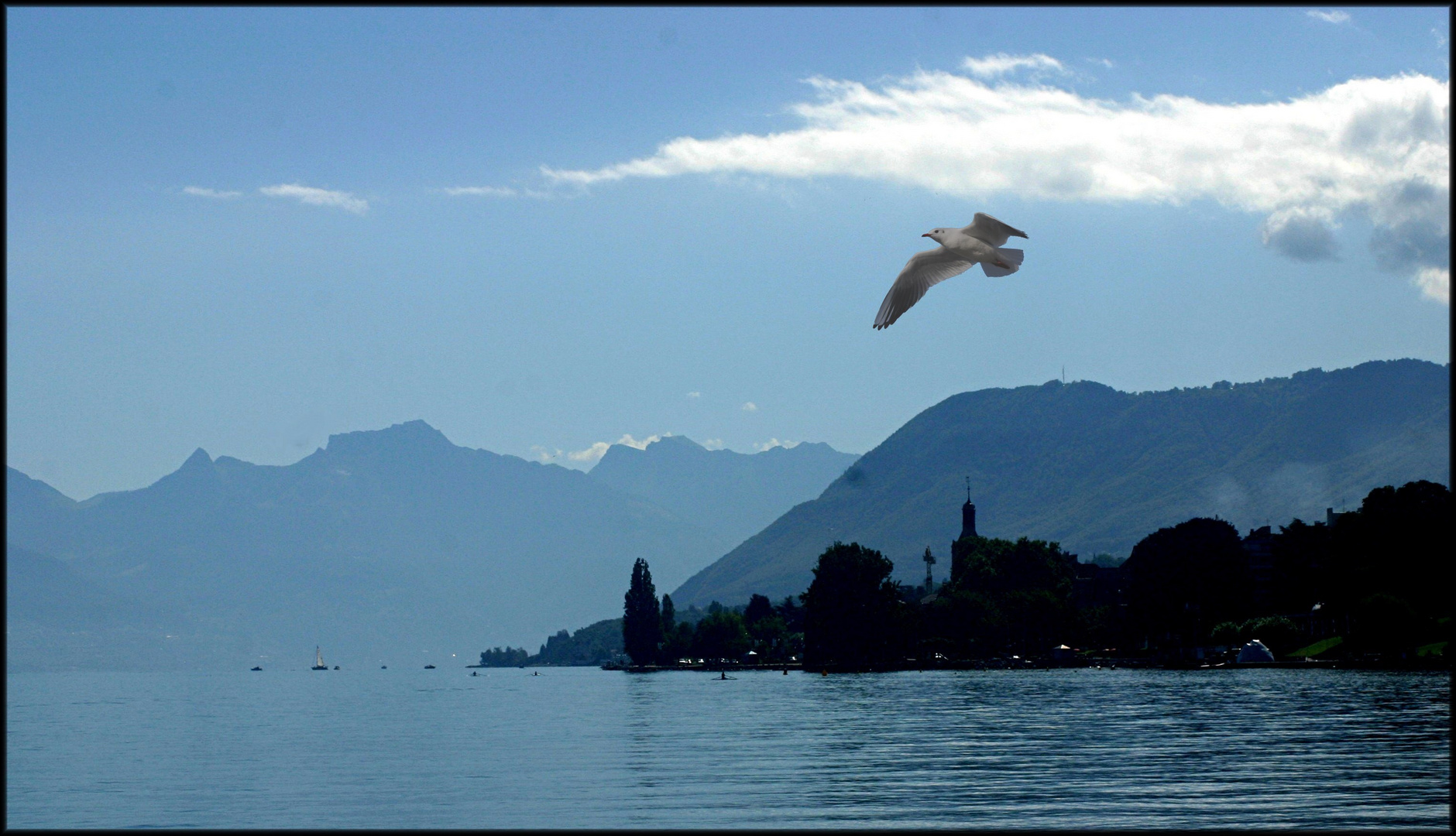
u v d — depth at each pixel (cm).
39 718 17562
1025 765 8169
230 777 8594
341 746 11156
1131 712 12275
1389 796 6525
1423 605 18912
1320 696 13512
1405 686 14862
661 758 9275
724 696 19775
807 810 6519
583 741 11150
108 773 8994
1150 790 6925
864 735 10812
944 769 8044
